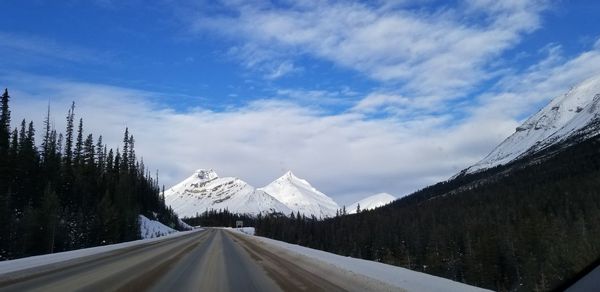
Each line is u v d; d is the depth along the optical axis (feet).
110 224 225.97
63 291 39.65
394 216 440.45
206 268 61.31
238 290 40.55
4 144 201.46
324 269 58.95
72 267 62.44
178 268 61.36
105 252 97.81
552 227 190.90
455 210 416.87
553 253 108.17
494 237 207.82
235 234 261.03
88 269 59.62
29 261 69.31
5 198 164.86
